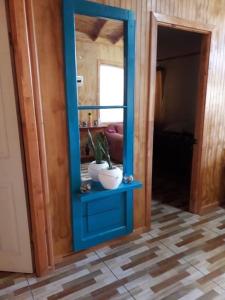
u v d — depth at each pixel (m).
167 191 3.51
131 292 1.68
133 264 1.97
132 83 1.98
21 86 1.53
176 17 2.14
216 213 2.87
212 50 2.44
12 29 1.46
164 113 4.50
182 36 3.68
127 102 1.99
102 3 1.76
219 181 2.99
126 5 1.87
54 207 1.87
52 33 1.62
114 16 1.79
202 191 2.82
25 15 1.47
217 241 2.28
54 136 1.77
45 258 1.84
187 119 4.05
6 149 1.64
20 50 1.48
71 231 1.99
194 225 2.58
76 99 1.77
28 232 1.80
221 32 2.46
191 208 2.86
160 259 2.03
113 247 2.19
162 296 1.65
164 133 4.02
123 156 2.11
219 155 2.89
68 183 1.89
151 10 1.99
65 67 1.68
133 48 1.92
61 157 1.82
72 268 1.93
